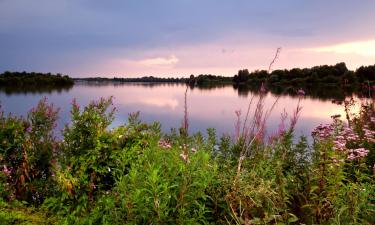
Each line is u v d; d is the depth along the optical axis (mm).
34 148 6273
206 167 4555
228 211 4297
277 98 5715
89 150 5566
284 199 4523
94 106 5910
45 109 6449
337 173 4723
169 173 4340
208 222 4199
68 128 5777
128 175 4445
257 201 4320
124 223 4012
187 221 3947
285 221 4309
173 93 64312
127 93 64938
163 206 3850
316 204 4676
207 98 38094
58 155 5863
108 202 4289
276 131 6230
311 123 16953
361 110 11039
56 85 106062
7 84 93188
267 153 5961
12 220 4773
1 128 6195
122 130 5945
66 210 5152
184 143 5359
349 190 4578
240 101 29828
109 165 5652
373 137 8195
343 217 4207
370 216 4348
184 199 4105
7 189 5723
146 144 5824
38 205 5832
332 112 22828
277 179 5086
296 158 5973
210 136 6715
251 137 5914
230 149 6230
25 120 6410
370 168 6797
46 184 5953
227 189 4492
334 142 5738
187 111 5316
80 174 5492
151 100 42500
